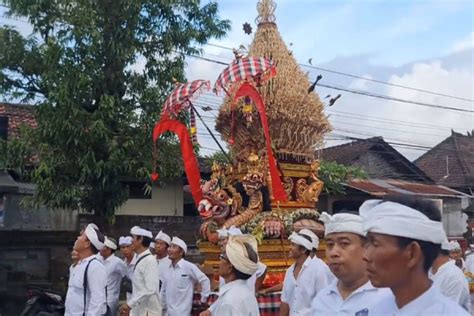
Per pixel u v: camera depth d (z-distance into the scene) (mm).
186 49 11969
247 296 4262
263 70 6746
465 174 26906
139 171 11109
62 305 10156
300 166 7918
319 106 7910
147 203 15273
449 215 21344
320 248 7324
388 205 2316
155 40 11727
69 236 12758
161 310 6926
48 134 10695
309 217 7504
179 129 8117
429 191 20156
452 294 4527
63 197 10883
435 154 29406
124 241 8289
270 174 7086
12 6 11062
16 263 12336
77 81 10633
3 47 11250
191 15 12039
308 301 4879
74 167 10969
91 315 5910
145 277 6574
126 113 11438
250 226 7090
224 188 7887
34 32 11320
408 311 2248
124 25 11266
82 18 10734
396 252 2244
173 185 15594
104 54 11172
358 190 17156
